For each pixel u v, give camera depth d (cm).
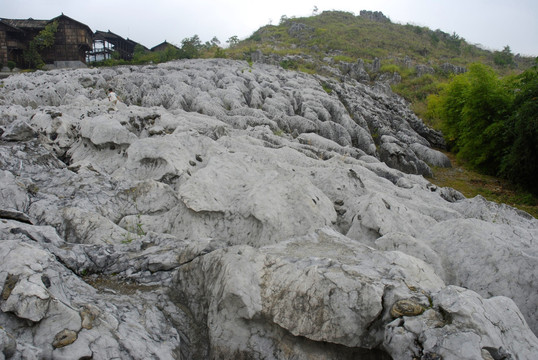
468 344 392
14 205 766
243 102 2239
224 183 855
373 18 7112
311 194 785
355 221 777
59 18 4238
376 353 451
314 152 1482
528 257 615
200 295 550
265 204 731
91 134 1170
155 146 1017
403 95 3659
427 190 1186
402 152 1919
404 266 521
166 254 629
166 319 526
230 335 484
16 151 957
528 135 1641
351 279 463
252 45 5200
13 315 420
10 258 467
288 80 2853
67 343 412
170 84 2406
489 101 1972
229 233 748
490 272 623
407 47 5309
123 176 986
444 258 667
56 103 2073
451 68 4300
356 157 1689
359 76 4084
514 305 469
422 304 443
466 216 977
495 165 1955
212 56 4231
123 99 2267
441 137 2488
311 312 459
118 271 609
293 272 489
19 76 2664
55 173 925
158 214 862
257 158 1009
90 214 745
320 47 5056
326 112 2231
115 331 450
